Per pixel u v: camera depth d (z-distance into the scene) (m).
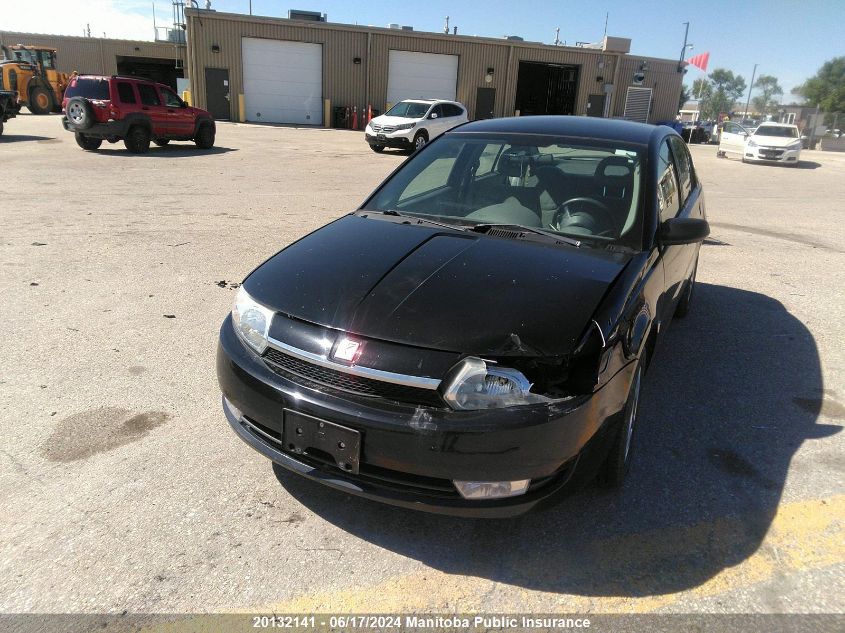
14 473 2.91
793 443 3.39
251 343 2.64
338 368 2.34
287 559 2.47
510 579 2.40
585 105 36.31
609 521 2.74
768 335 5.02
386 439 2.25
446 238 3.04
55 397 3.61
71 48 42.75
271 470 3.02
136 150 15.96
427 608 2.26
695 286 6.41
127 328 4.64
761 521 2.75
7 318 4.71
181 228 7.88
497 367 2.23
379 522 2.71
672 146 4.29
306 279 2.70
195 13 28.39
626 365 2.54
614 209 3.26
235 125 28.34
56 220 8.02
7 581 2.30
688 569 2.46
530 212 3.37
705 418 3.64
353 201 10.39
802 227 10.16
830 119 43.28
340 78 31.17
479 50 32.88
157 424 3.38
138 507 2.72
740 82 96.88
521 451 2.21
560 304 2.46
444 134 4.18
